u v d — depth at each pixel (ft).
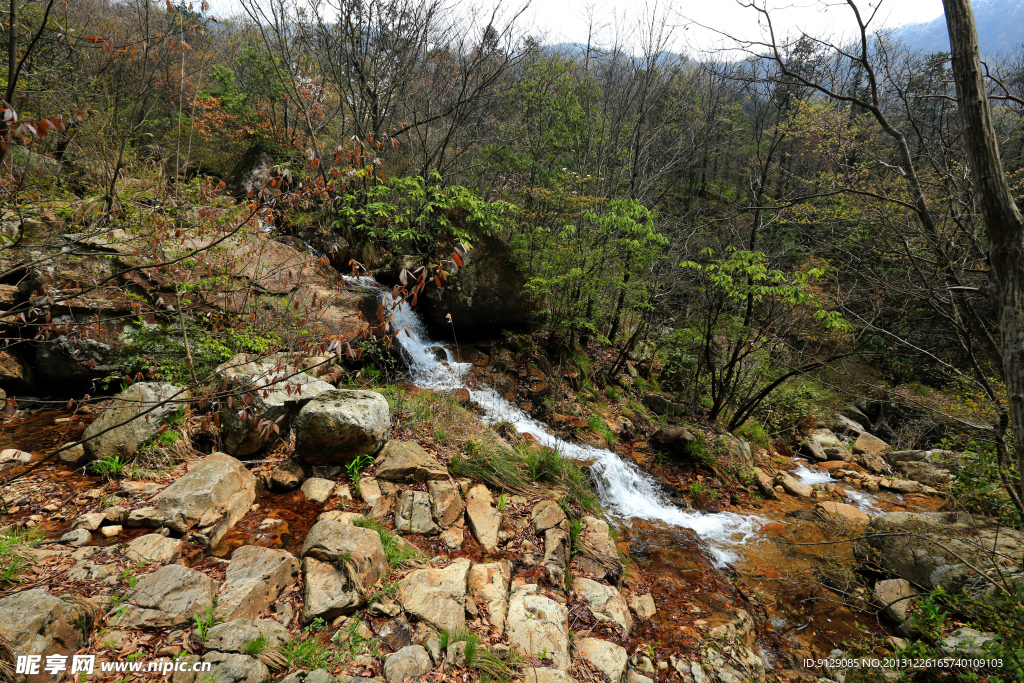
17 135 7.95
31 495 13.08
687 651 14.90
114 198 20.88
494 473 18.53
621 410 33.19
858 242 20.93
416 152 41.24
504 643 12.25
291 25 38.09
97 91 29.55
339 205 34.65
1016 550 17.10
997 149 8.64
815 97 42.47
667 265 38.19
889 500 27.99
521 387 29.12
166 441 15.33
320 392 18.04
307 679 9.51
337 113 43.91
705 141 57.06
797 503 26.45
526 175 35.40
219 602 10.53
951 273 14.49
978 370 15.03
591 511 20.24
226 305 19.25
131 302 18.58
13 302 17.71
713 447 29.14
